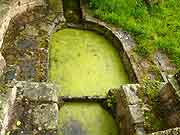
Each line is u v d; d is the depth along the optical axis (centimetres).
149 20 846
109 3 830
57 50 750
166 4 898
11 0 687
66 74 709
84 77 714
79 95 676
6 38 704
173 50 784
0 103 502
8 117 517
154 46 783
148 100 603
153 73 719
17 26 736
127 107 590
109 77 726
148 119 573
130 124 576
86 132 618
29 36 727
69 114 638
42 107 545
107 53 777
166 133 453
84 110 651
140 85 627
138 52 759
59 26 792
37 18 771
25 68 661
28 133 508
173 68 749
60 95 665
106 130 630
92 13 820
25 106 542
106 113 656
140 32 801
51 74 698
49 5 811
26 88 567
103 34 812
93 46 783
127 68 741
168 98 573
